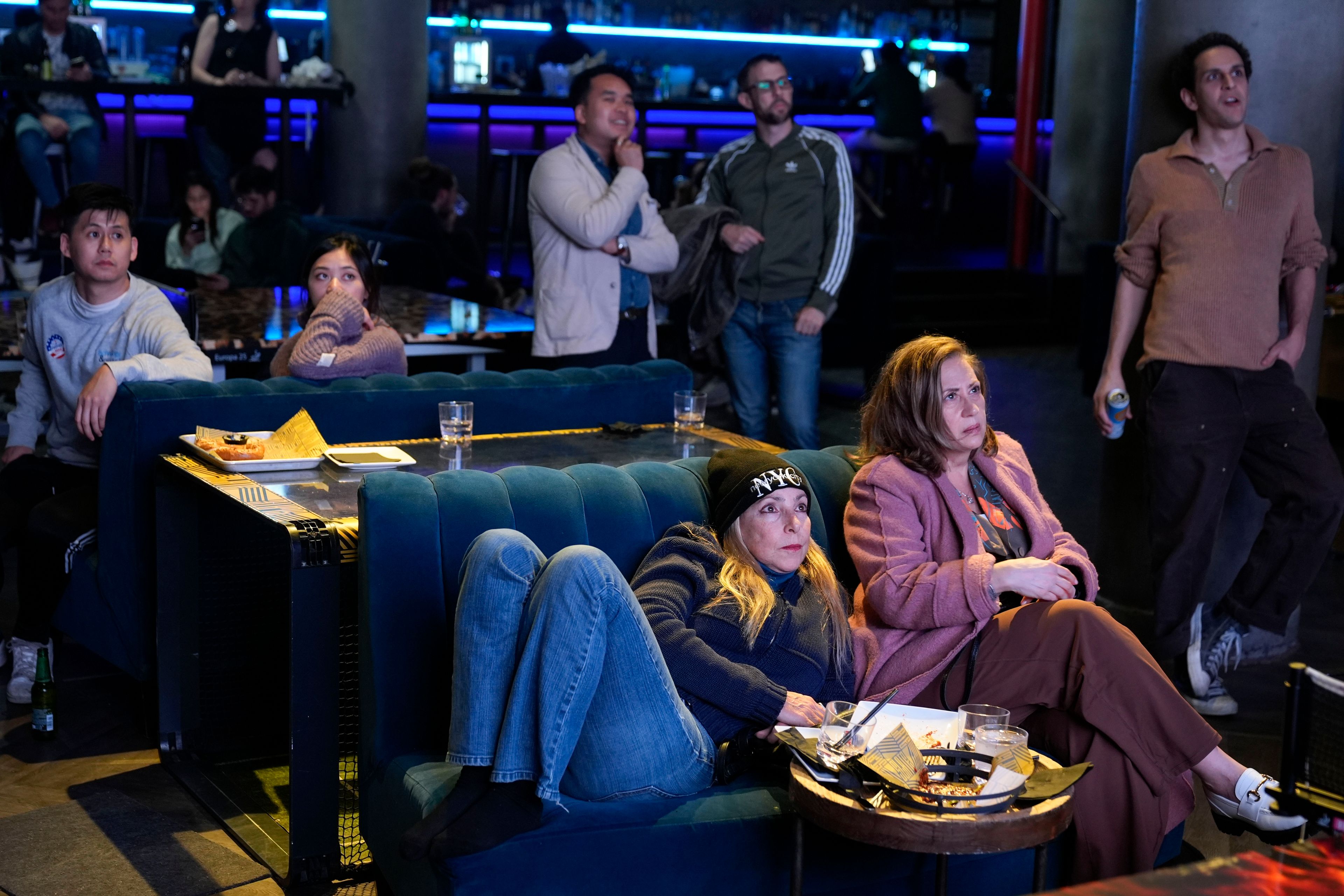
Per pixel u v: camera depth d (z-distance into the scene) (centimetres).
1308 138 417
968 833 203
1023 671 254
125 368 336
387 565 251
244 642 336
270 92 888
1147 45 433
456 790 221
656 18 1260
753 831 232
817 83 1269
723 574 258
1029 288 1097
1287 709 203
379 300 412
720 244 511
